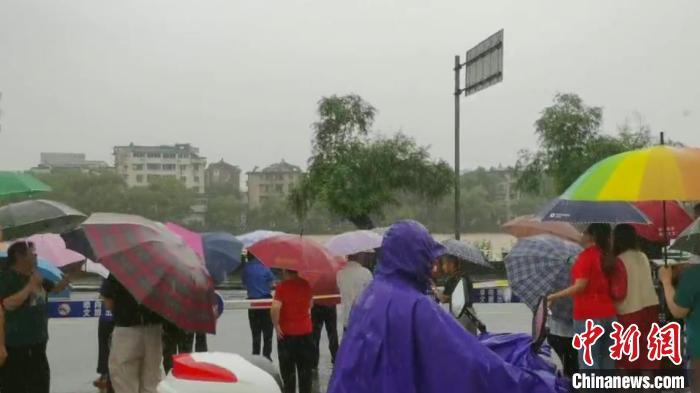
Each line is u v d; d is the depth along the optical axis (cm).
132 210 6369
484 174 6412
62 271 1061
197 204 6675
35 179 934
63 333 1720
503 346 502
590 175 642
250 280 1210
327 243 1062
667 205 960
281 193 7081
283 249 859
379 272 418
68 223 921
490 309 2136
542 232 1017
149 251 656
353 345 402
